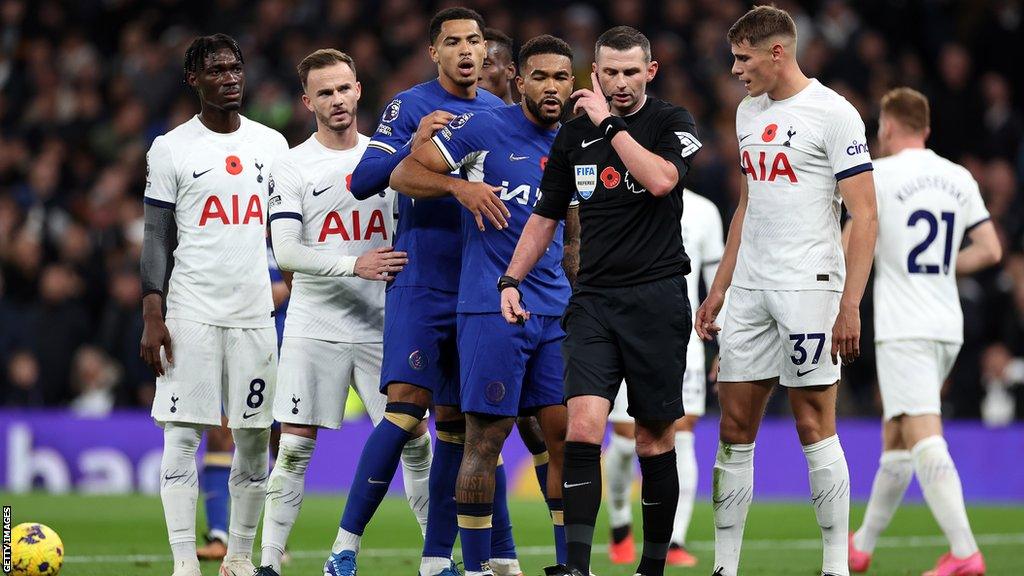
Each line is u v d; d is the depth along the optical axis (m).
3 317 51.91
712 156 55.00
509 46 26.77
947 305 27.95
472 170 22.84
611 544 29.83
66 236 53.94
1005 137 61.03
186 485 23.58
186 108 61.78
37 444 47.28
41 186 58.41
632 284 20.97
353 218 24.44
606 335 21.02
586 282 21.30
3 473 47.28
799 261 22.44
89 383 49.06
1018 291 50.72
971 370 49.12
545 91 22.30
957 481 27.06
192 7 70.31
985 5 67.56
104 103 66.12
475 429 22.17
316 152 24.55
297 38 62.94
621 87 21.11
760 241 22.80
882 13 68.62
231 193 23.86
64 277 50.94
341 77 24.25
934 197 28.02
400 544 32.34
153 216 23.73
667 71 60.97
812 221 22.45
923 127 28.73
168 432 23.67
